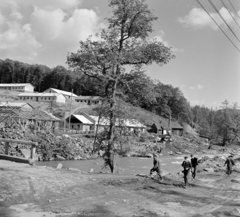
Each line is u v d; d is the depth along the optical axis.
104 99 24.00
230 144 116.94
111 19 24.72
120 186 15.18
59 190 12.17
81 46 23.42
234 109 116.00
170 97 148.00
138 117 25.95
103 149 24.67
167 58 23.88
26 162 16.73
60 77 176.50
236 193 16.34
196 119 187.88
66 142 54.06
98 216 9.38
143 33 24.75
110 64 22.83
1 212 8.84
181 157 67.44
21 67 189.12
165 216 10.13
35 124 57.31
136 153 62.88
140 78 24.22
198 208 11.94
